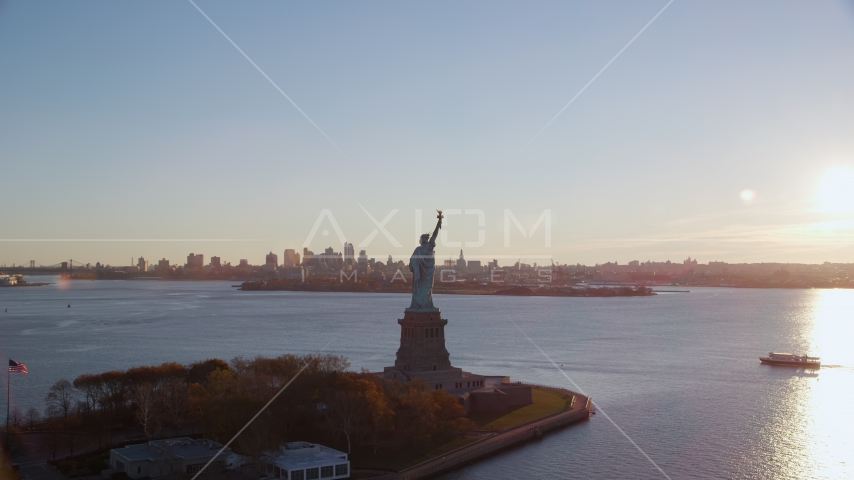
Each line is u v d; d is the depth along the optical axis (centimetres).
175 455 18688
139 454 18800
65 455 19912
